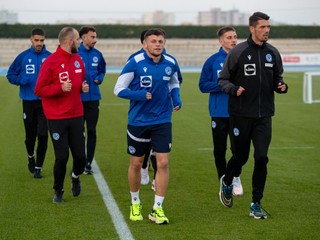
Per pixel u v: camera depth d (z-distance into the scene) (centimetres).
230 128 708
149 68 659
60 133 744
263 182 684
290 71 4012
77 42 741
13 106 2022
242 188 826
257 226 648
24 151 1157
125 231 631
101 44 5312
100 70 963
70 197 789
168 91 674
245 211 715
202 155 1120
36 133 930
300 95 2419
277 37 5569
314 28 5581
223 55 802
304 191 818
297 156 1102
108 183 878
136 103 665
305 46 5572
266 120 687
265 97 684
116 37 5359
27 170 977
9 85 2991
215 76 800
